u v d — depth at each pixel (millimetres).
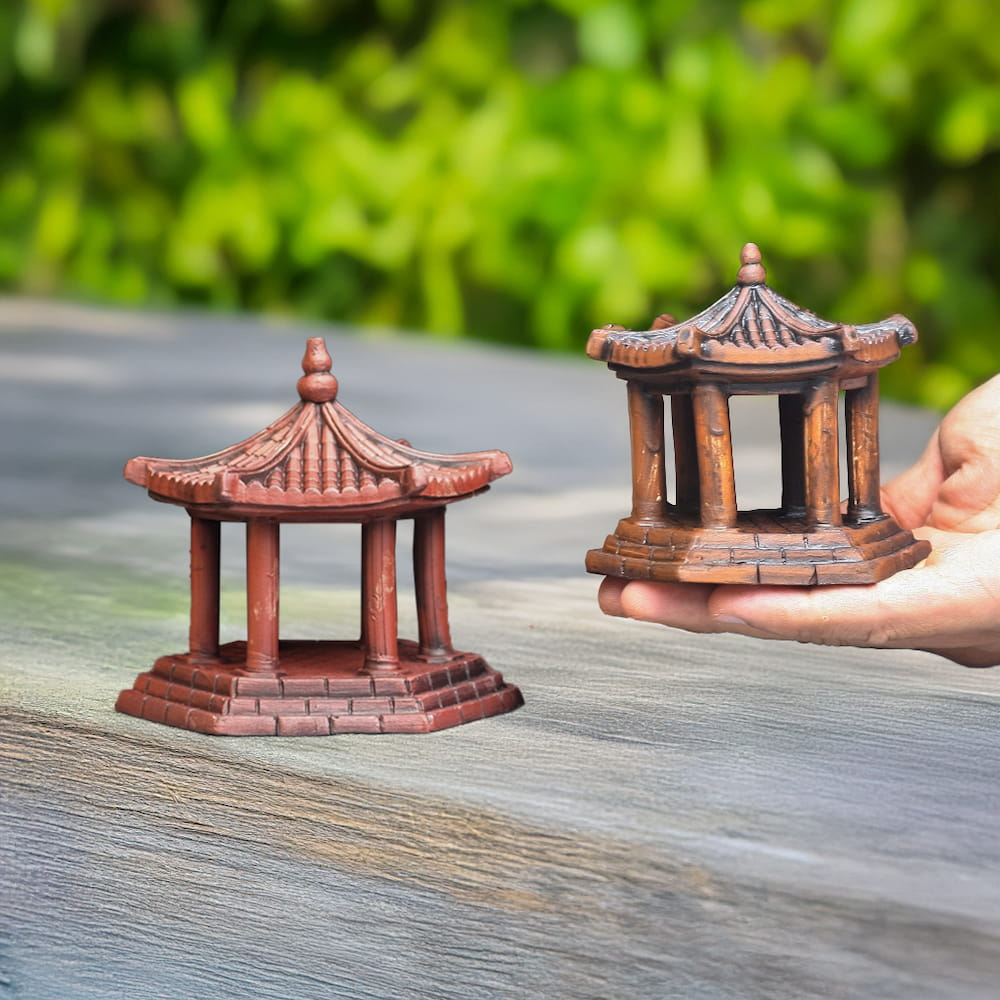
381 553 1477
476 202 6359
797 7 6293
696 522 1595
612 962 1174
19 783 1399
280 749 1409
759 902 1123
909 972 1074
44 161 7086
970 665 1710
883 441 3369
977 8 6219
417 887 1263
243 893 1301
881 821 1223
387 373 4434
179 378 4242
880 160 6449
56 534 2518
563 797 1278
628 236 6242
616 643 1853
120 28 6980
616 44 6227
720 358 1484
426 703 1480
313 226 6504
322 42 7020
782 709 1562
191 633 1535
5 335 5102
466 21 6617
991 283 6777
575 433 3518
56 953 1270
